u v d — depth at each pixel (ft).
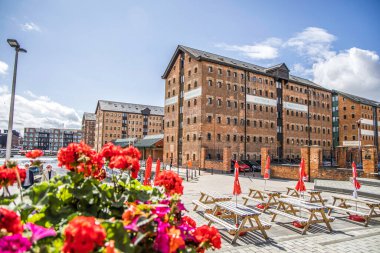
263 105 155.43
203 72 132.36
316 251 20.68
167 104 159.53
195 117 132.77
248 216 23.11
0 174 10.38
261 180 76.23
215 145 131.64
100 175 13.03
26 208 9.52
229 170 102.53
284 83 170.09
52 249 7.72
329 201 42.60
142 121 312.09
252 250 20.77
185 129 139.74
